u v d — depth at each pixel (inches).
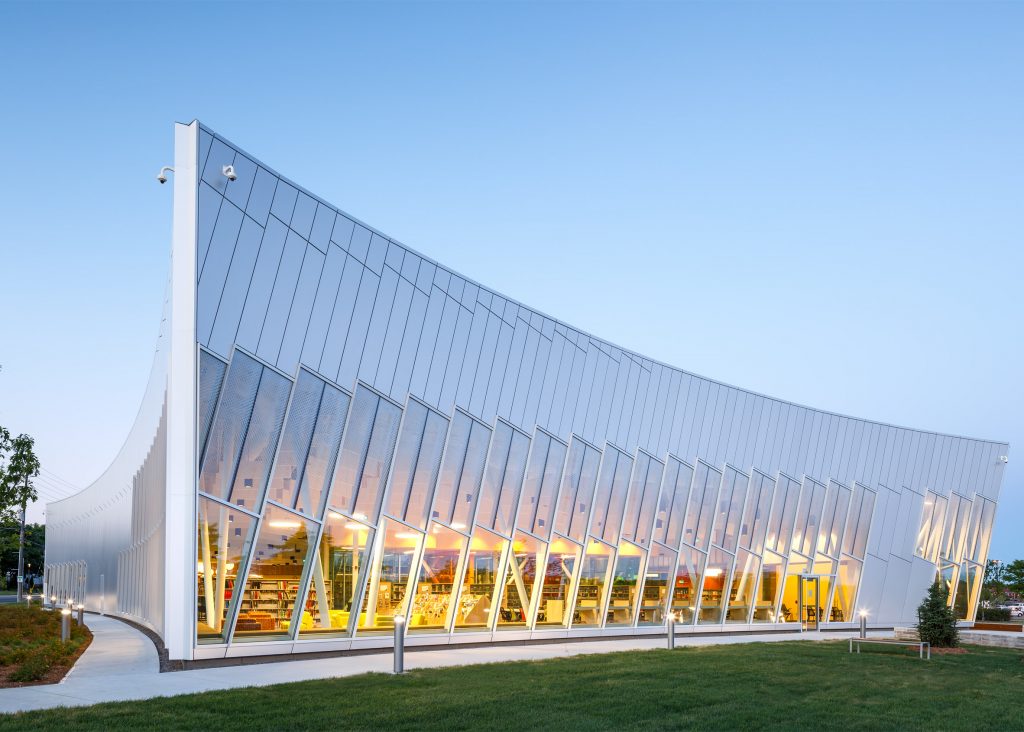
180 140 714.8
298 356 780.0
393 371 866.1
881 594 1480.1
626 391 1136.8
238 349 731.4
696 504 1215.6
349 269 831.7
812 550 1381.6
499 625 959.6
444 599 901.8
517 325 1006.4
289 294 775.7
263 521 741.9
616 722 484.4
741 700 573.3
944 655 944.3
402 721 458.6
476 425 949.8
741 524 1278.3
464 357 941.2
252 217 748.6
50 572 2812.5
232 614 713.0
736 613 1258.6
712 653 856.3
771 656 840.3
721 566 1244.5
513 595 975.0
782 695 606.9
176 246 706.8
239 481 727.1
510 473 984.9
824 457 1419.8
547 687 588.1
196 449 697.0
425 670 660.1
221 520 713.6
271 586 745.0
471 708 499.5
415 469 881.5
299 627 761.6
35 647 767.7
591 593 1066.1
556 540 1030.4
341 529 806.5
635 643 991.6
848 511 1443.2
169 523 693.3
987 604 2054.6
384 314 861.2
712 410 1255.5
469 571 930.1
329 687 561.6
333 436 804.6
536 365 1024.9
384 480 850.1
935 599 1060.5
